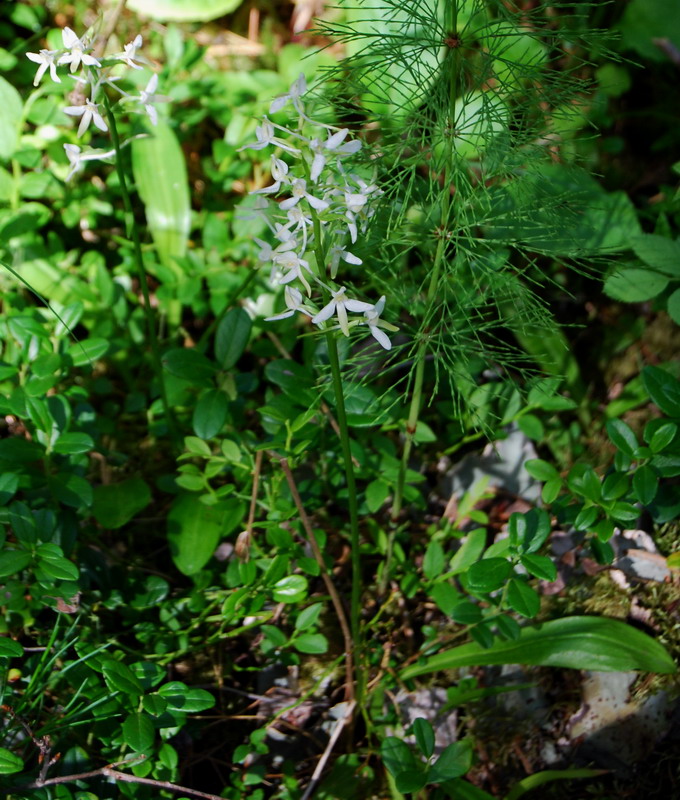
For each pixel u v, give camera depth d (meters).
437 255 0.50
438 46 0.48
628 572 0.56
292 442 0.53
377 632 0.57
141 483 0.56
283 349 0.59
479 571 0.47
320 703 0.55
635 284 0.61
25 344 0.54
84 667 0.48
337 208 0.42
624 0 0.76
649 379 0.50
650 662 0.51
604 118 0.73
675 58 0.74
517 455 0.63
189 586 0.59
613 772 0.52
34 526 0.47
